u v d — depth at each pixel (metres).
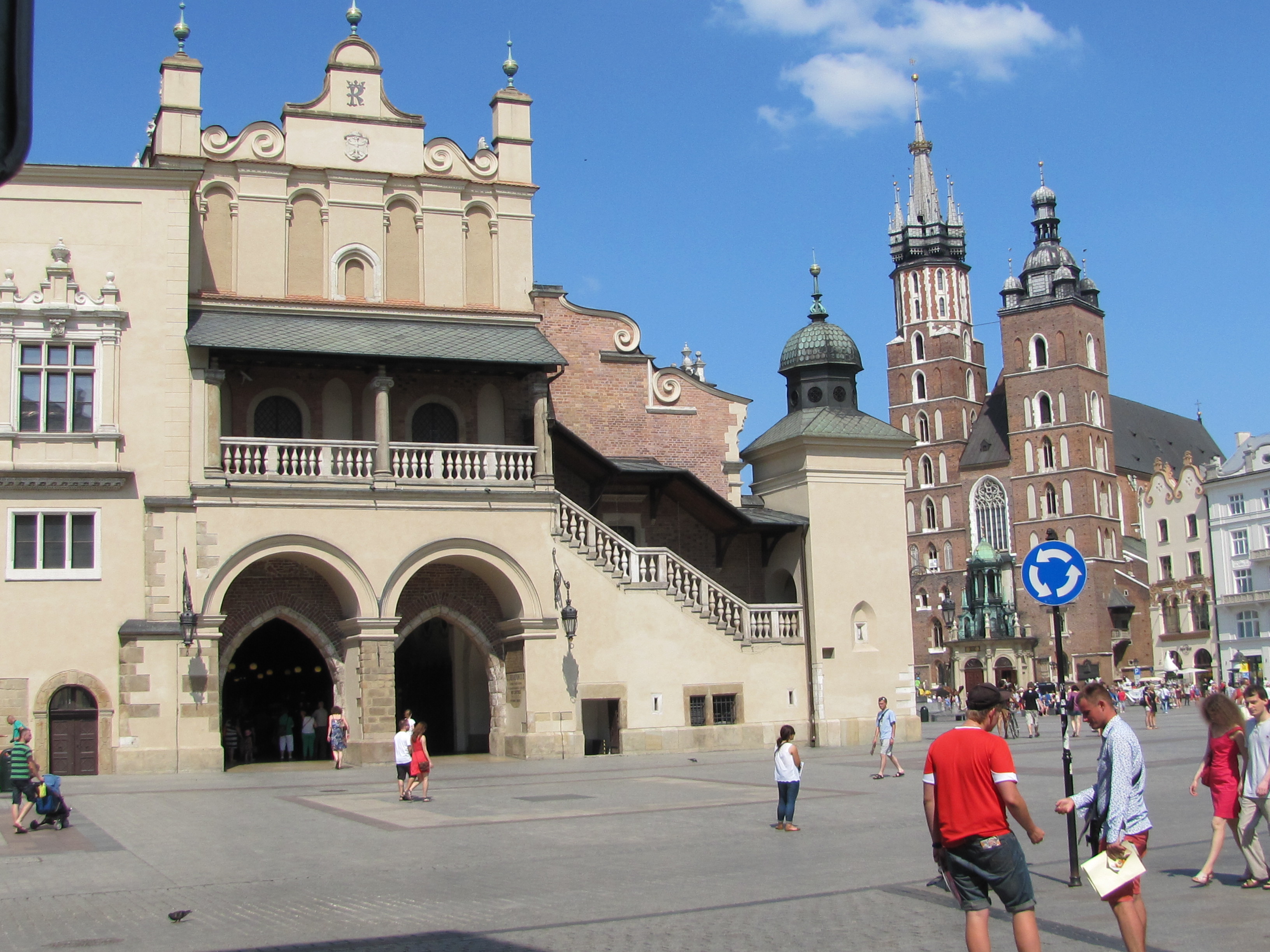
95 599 33.34
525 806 23.88
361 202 39.66
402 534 35.91
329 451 35.66
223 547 34.31
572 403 43.03
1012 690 76.19
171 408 34.44
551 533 37.53
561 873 16.12
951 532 144.88
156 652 33.47
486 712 40.81
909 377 150.25
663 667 38.84
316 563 35.47
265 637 41.59
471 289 40.56
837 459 43.44
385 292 39.62
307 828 21.06
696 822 21.16
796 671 41.34
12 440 33.25
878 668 42.78
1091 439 138.38
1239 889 14.11
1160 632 124.81
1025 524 139.25
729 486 44.44
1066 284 139.50
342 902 14.33
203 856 17.98
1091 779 27.72
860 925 12.56
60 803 20.98
